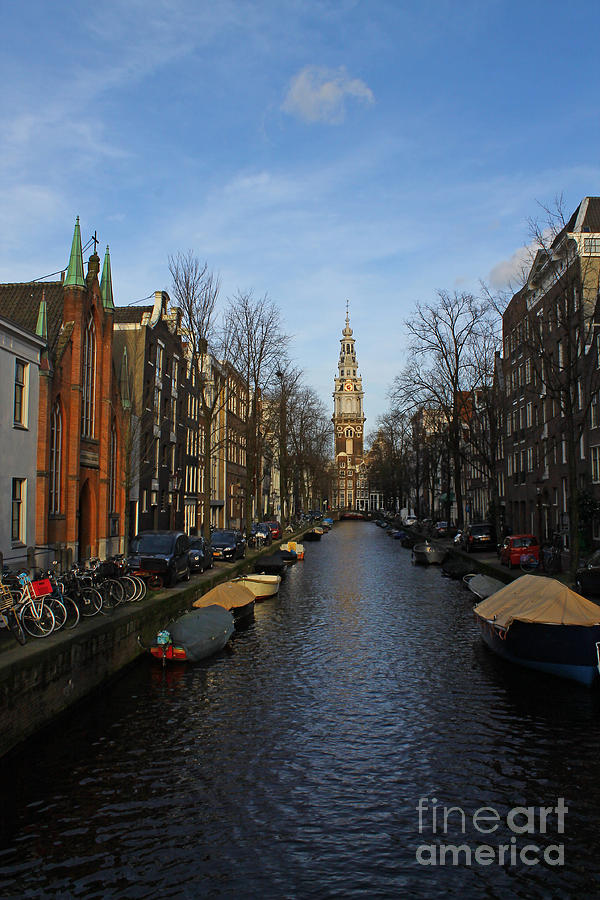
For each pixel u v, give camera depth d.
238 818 8.88
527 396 46.16
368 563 44.47
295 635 20.17
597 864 7.82
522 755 10.91
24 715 10.71
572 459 23.52
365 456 166.88
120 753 11.01
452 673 15.82
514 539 30.27
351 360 171.50
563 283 24.81
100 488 27.52
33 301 26.41
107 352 28.08
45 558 21.62
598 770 10.33
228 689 14.58
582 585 21.72
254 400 44.19
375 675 15.67
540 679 15.27
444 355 39.59
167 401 39.78
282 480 63.25
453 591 29.84
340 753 11.01
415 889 7.34
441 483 71.31
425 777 10.11
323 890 7.31
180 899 7.16
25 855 8.01
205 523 32.62
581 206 33.69
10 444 19.72
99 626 14.12
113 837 8.40
